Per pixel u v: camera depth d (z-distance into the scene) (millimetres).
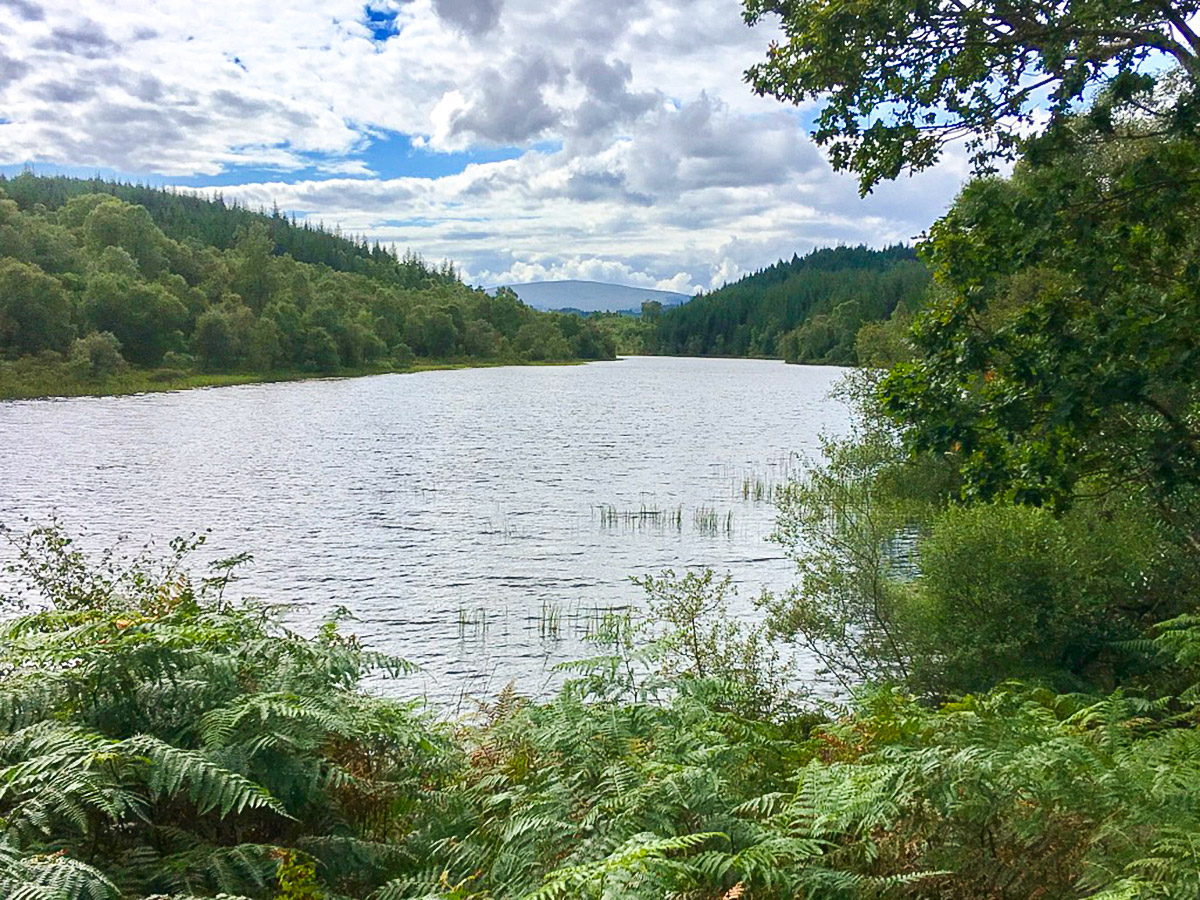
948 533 14961
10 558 23203
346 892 4145
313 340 126438
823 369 162500
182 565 24781
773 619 17078
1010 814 4059
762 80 10625
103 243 134625
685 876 3549
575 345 198625
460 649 18828
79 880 2984
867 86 9758
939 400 9539
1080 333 8891
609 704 5520
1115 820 3748
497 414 76000
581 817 4211
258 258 137375
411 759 5070
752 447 55531
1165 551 14414
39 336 89438
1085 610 13945
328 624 6125
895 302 139875
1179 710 10406
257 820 4348
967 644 14297
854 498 17812
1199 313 8203
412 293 195125
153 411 72125
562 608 21906
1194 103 8172
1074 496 9633
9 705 4230
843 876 3734
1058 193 8758
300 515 33281
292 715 4277
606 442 57625
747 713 8453
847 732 5793
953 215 9656
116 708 4363
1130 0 8086
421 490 39344
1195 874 3174
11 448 48656
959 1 9367
